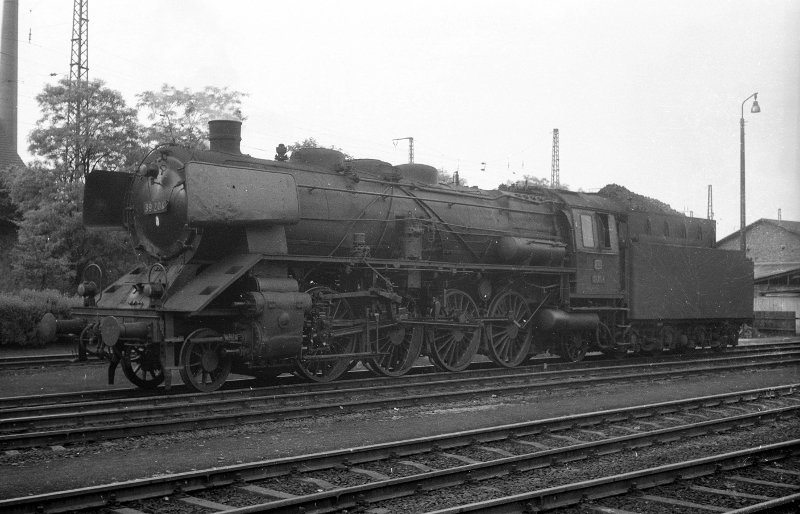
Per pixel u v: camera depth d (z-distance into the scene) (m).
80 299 22.42
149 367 13.00
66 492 6.12
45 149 29.75
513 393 13.14
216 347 11.99
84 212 13.30
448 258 15.98
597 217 18.89
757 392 13.27
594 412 10.61
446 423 10.27
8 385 13.58
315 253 13.63
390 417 10.68
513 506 6.32
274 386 13.10
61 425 9.43
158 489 6.59
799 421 11.14
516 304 17.48
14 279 30.89
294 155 14.85
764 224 49.25
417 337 15.18
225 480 6.96
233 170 12.02
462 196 16.61
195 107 31.50
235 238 12.45
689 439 9.69
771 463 8.45
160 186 12.59
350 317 14.13
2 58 55.72
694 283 21.16
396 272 14.86
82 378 14.59
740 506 6.87
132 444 8.62
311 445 8.75
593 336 18.97
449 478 7.18
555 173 55.91
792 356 21.16
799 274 38.53
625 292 19.41
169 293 11.95
